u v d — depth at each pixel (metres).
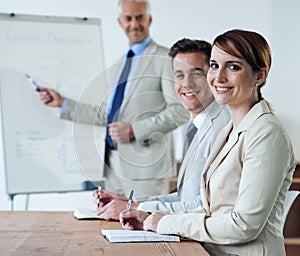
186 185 2.04
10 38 3.72
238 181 1.72
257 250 1.67
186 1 4.05
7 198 3.89
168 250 1.60
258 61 1.74
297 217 3.86
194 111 1.99
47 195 3.96
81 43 3.82
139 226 1.91
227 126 1.87
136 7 3.85
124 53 3.96
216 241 1.67
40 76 3.74
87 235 1.82
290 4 4.09
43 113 3.73
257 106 1.75
